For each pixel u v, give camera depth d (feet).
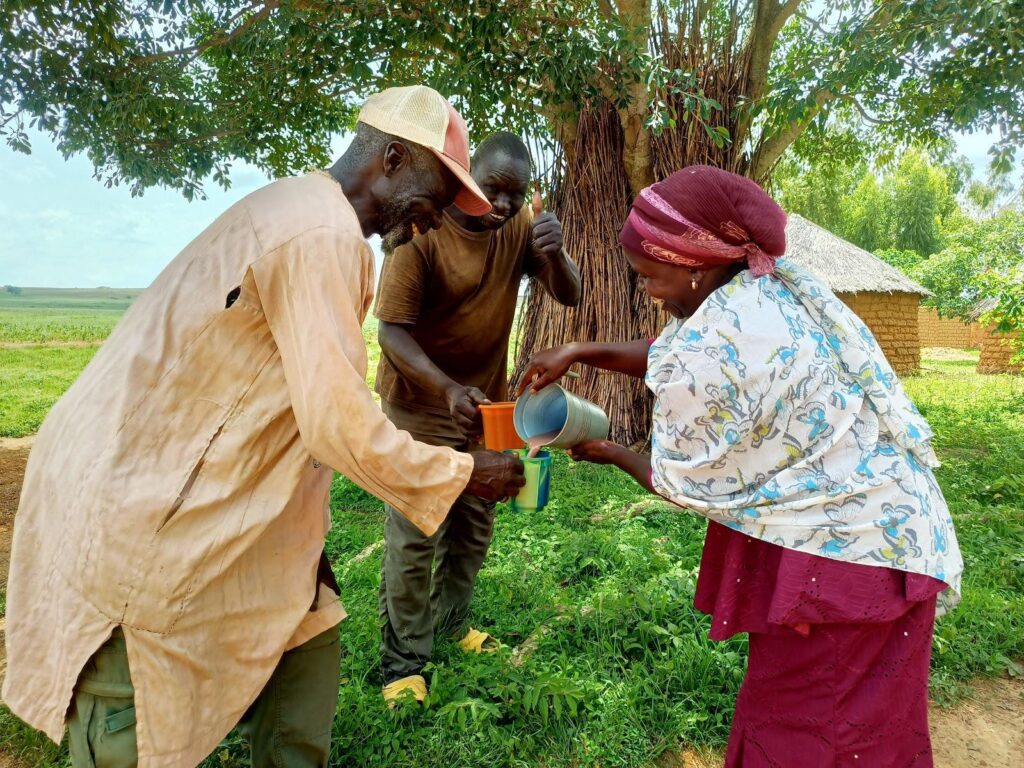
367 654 10.79
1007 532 16.66
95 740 5.60
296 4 21.86
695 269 6.22
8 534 18.28
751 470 5.86
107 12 21.95
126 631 5.42
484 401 9.00
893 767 6.03
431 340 10.23
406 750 8.72
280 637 6.14
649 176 25.63
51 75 23.16
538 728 9.18
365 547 16.11
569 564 14.39
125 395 5.49
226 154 27.68
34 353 68.44
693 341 5.78
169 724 5.54
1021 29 21.33
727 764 6.72
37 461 5.99
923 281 98.22
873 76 25.22
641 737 9.03
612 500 18.84
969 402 41.60
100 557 5.34
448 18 21.45
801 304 6.25
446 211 9.22
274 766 6.81
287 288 5.55
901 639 5.91
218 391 5.65
